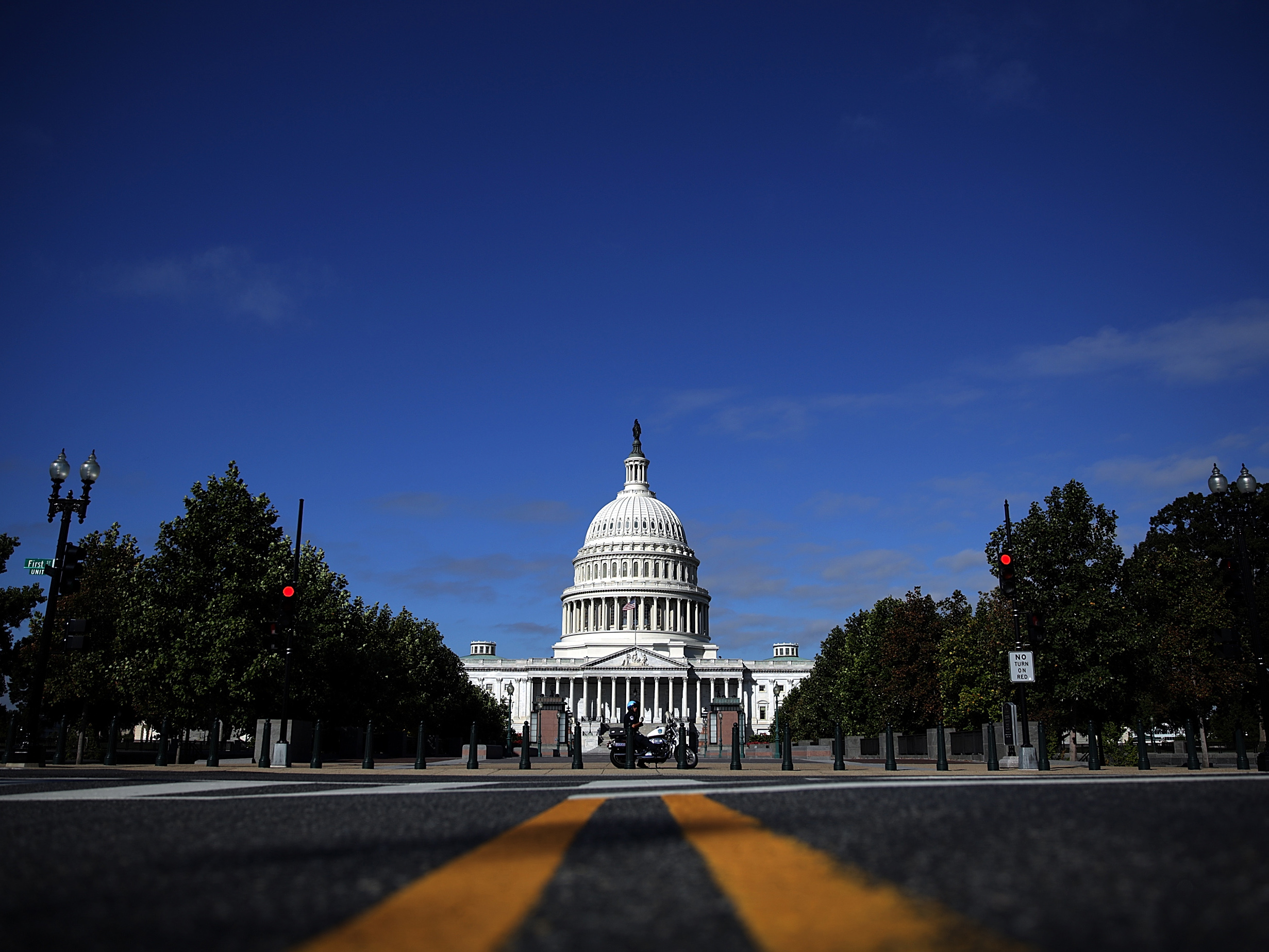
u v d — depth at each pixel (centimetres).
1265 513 8025
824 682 9969
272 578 5338
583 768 4144
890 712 7669
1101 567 4762
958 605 7819
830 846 773
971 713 6562
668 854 745
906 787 1573
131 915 541
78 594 6544
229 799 1485
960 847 746
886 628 8056
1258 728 7750
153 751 6725
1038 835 807
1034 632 3756
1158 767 5028
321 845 848
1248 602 3462
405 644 8769
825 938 457
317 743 3809
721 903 546
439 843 855
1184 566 6581
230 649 5200
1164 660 6009
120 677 5331
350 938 468
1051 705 5209
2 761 3988
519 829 952
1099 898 546
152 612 5228
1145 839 778
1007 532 3994
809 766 4947
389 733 7269
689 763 4341
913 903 536
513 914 523
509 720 15888
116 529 6894
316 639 6425
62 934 495
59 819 1127
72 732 7594
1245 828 843
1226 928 474
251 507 5544
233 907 563
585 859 725
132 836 937
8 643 6694
